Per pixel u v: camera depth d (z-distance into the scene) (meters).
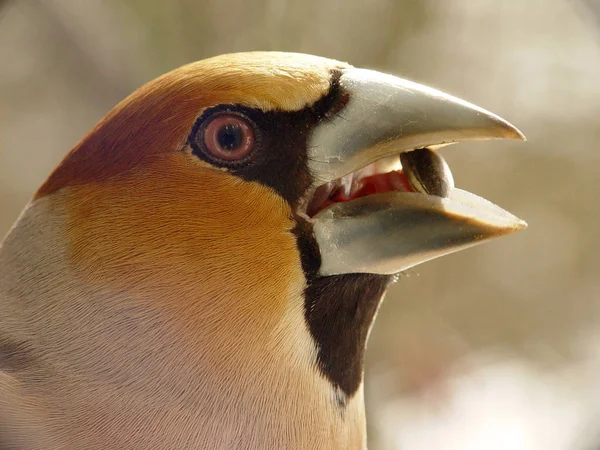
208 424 0.68
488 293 1.18
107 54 1.04
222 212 0.68
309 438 0.69
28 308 0.69
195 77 0.69
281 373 0.69
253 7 1.06
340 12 1.09
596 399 1.08
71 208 0.69
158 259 0.68
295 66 0.69
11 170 1.20
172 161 0.69
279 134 0.69
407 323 1.14
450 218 0.69
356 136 0.69
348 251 0.69
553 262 1.19
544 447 1.00
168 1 1.04
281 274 0.69
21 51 1.08
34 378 0.68
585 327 1.18
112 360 0.68
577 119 1.18
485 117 0.69
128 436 0.68
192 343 0.68
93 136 0.69
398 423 1.07
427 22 1.12
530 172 1.18
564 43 1.17
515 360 1.16
